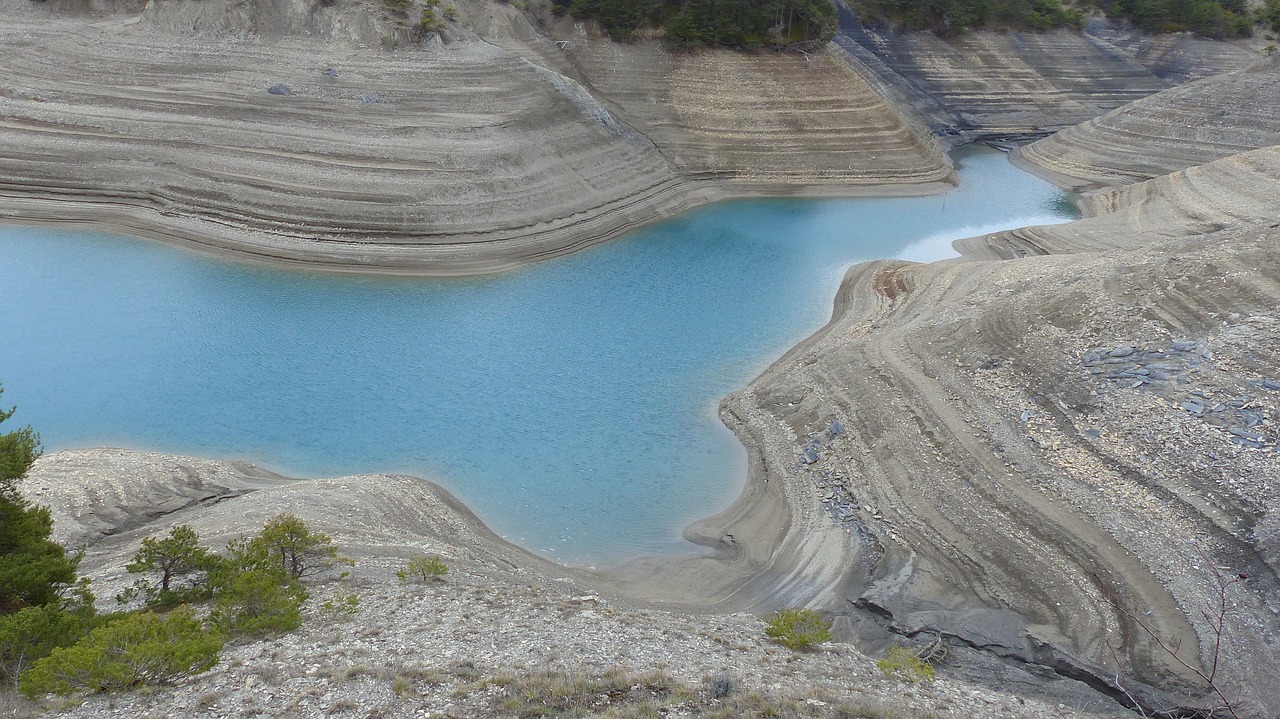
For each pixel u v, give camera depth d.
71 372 39.47
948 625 23.89
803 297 52.34
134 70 65.50
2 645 15.55
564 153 64.38
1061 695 21.08
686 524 31.52
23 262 50.69
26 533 18.50
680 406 39.53
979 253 59.25
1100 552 25.55
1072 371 33.34
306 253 53.31
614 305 50.41
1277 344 30.69
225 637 17.64
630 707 14.89
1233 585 23.42
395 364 42.31
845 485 31.88
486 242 56.59
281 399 38.53
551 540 30.30
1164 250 40.72
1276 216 52.12
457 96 65.44
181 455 33.66
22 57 66.94
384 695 15.07
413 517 29.02
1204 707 20.14
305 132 59.81
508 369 42.34
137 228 55.59
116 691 14.79
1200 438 28.09
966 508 28.73
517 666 16.80
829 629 23.77
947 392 34.69
